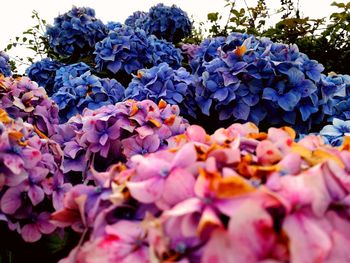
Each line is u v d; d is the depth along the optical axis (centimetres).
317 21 365
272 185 97
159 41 424
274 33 385
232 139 126
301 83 244
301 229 88
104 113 211
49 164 174
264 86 245
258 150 116
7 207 154
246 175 105
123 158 210
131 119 205
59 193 173
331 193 98
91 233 120
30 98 241
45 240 174
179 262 89
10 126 174
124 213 112
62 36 461
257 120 246
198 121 281
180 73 281
